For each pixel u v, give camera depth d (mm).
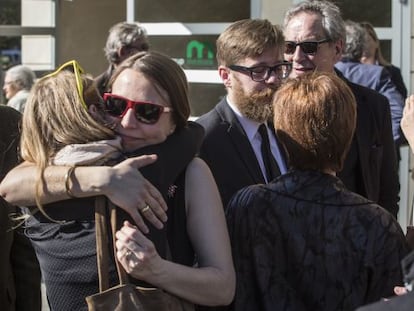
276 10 5945
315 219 2193
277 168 2990
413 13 6078
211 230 2150
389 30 6148
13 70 7836
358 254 2166
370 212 2201
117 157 2102
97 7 7852
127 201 1986
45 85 2146
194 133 2252
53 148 2111
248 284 2256
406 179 6039
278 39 2912
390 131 3516
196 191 2176
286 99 2279
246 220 2271
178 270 2039
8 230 2672
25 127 2145
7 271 2711
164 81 2168
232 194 2885
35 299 2832
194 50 6512
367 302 2184
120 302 1955
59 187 2027
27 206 2129
